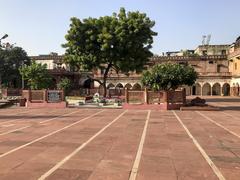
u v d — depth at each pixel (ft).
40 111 77.87
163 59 211.20
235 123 52.54
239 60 186.91
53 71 199.21
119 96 140.36
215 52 230.27
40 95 92.53
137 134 40.14
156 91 84.07
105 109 84.64
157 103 83.92
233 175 22.24
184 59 212.23
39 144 33.06
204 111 77.61
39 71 154.20
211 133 41.29
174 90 83.92
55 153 28.73
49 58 217.97
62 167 23.97
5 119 58.70
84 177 21.52
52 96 91.50
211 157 27.55
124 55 122.01
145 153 28.89
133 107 85.15
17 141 34.88
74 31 119.44
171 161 26.02
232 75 201.26
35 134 40.04
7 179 21.09
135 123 52.31
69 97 121.80
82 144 33.09
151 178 21.42
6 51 187.32
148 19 122.21
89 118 60.75
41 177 21.52
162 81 83.76
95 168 23.71
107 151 29.63
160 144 33.30
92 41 119.85
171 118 60.54
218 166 24.57
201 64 212.23
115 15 124.06
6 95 146.20
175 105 83.15
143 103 84.69
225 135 39.65
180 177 21.68
